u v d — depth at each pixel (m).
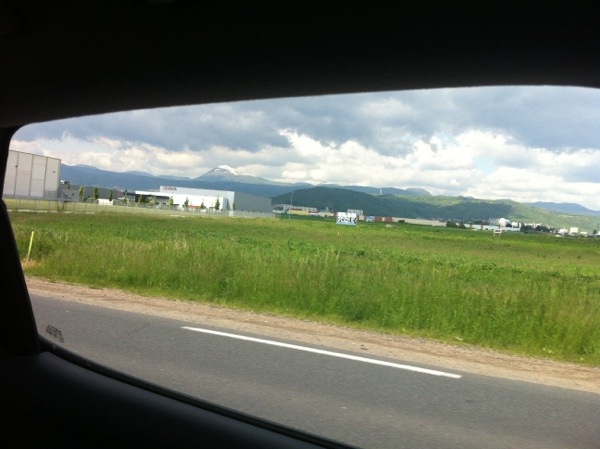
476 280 14.63
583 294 11.25
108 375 4.28
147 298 11.14
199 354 6.15
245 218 53.16
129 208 41.53
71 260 13.48
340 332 9.06
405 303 10.62
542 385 5.67
